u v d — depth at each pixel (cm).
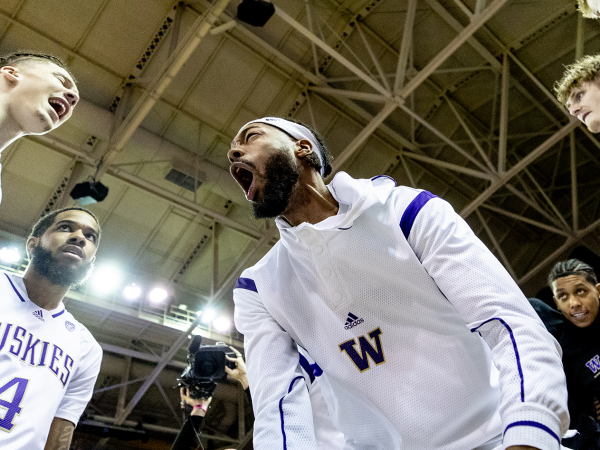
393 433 125
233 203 1242
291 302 145
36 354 213
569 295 265
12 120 155
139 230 1229
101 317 1185
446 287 120
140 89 1052
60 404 233
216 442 1209
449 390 119
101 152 1007
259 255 1280
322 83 1115
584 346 255
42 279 232
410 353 125
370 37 1114
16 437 190
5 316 212
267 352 142
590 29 1095
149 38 1010
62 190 1119
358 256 132
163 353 1297
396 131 1273
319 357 137
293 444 118
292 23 888
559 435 90
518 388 95
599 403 240
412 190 139
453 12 1089
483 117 1306
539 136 1352
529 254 1562
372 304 131
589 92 201
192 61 1049
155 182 1170
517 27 1127
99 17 973
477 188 1427
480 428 117
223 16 997
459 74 1215
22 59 162
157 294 1222
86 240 246
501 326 106
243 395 1309
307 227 136
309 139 161
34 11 943
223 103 1114
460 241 122
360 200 131
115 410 1234
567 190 1498
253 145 153
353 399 133
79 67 1006
